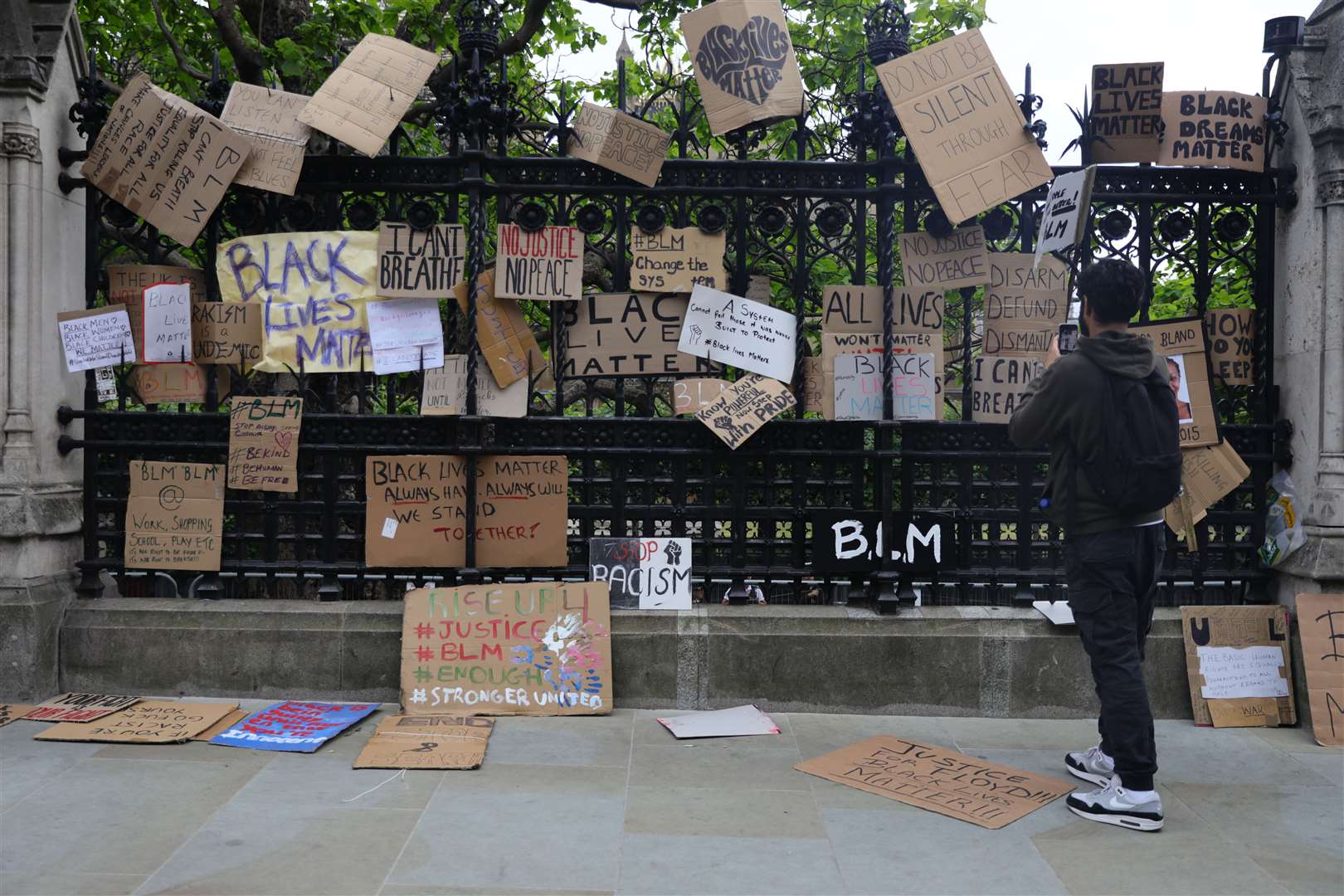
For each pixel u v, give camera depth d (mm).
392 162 4641
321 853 3109
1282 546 4609
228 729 4219
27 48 4520
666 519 4711
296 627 4613
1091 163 4617
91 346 4676
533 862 3074
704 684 4586
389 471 4672
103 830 3250
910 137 4496
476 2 4648
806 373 4754
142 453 4785
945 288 4641
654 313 4699
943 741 4258
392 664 4609
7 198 4504
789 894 2904
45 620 4543
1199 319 4633
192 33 7684
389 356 4648
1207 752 4164
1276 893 2945
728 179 4660
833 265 6344
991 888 2959
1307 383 4535
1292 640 4570
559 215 4652
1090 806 3459
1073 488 3564
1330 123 4414
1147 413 3463
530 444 4680
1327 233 4461
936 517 4680
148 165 4598
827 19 8125
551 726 4348
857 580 4746
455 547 4680
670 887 2934
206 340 4695
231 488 4688
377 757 3906
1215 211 4832
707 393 4664
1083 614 3566
